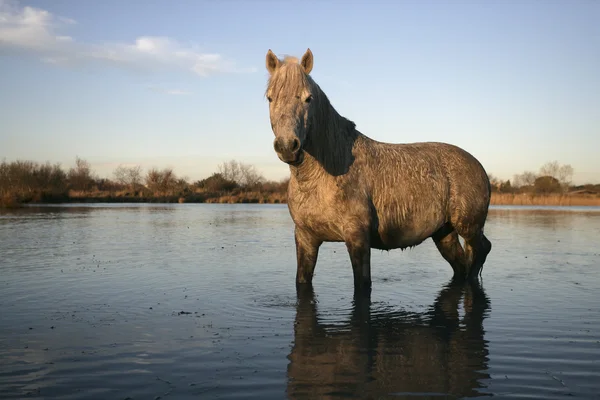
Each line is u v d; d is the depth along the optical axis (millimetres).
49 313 5812
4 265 9516
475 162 7883
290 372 3855
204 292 7059
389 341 4676
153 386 3580
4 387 3566
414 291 7223
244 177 70625
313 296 6789
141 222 21953
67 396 3410
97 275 8438
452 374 3803
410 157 7129
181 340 4723
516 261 10344
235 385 3592
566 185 64312
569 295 6895
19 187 48281
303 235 6961
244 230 18141
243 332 5008
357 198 6387
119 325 5285
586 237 15578
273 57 6141
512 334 4922
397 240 7023
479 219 7750
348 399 3340
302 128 5543
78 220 22938
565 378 3717
